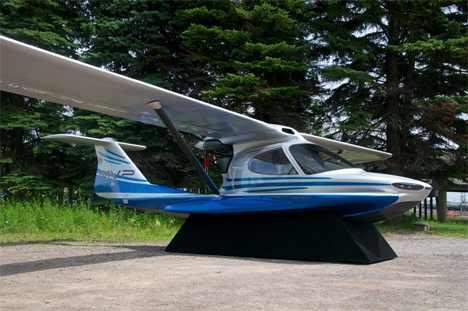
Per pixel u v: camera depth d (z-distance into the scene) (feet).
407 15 56.29
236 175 26.81
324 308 11.69
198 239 25.64
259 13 52.47
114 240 34.14
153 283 15.23
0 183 56.03
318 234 22.11
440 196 81.25
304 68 53.36
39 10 56.70
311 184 23.13
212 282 15.47
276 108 57.36
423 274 18.20
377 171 60.34
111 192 31.22
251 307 11.71
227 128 26.40
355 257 20.94
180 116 25.23
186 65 61.00
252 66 51.78
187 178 59.98
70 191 62.64
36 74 19.71
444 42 54.70
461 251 28.68
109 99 22.89
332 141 30.63
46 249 26.78
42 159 61.52
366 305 12.13
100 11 58.85
